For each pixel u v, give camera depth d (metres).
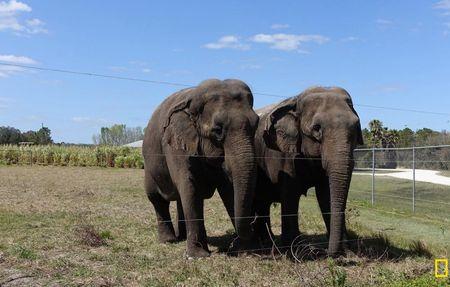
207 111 8.27
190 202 8.70
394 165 36.38
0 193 19.72
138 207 16.03
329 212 9.29
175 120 8.67
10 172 34.59
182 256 8.82
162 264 8.19
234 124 8.03
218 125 8.10
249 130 8.09
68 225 11.98
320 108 8.53
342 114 8.29
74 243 9.79
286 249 9.21
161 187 10.00
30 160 46.44
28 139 70.44
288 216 9.33
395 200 20.03
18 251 8.77
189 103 8.55
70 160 46.44
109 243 10.02
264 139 9.56
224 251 9.34
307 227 12.34
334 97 8.60
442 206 17.92
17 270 7.67
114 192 21.19
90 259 8.55
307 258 8.52
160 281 7.09
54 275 7.38
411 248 9.44
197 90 8.49
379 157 34.91
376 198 20.69
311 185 9.48
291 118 9.08
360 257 8.48
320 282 6.79
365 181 28.44
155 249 9.52
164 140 9.23
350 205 17.94
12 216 13.22
